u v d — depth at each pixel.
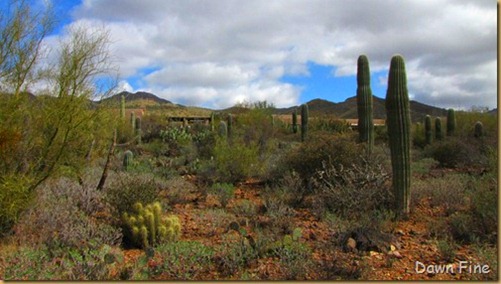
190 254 6.08
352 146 11.02
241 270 5.76
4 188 6.44
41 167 7.12
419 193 10.23
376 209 8.89
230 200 10.78
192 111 74.62
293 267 5.53
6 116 6.66
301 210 9.38
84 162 7.95
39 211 7.09
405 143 8.95
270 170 13.17
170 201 10.23
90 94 7.43
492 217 7.26
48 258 5.83
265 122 28.67
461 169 16.39
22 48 6.85
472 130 27.14
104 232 6.82
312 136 11.98
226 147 14.51
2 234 6.64
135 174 12.50
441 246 6.40
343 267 5.68
